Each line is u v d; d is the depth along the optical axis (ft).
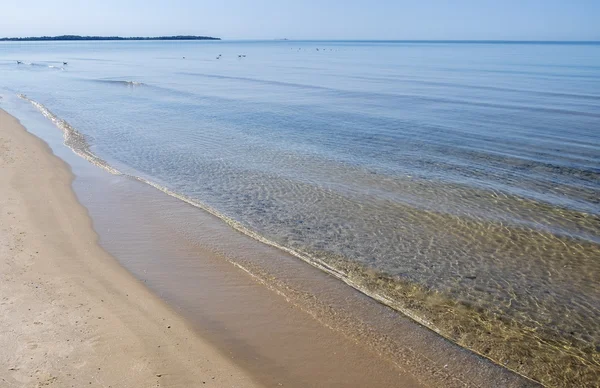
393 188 53.98
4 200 44.60
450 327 28.55
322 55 441.27
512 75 194.90
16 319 25.54
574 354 26.48
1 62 283.79
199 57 392.47
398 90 145.48
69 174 55.67
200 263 35.17
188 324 26.68
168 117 98.07
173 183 55.16
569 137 78.02
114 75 199.62
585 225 44.11
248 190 53.06
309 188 53.83
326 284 32.99
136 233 40.04
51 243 36.14
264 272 34.30
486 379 23.95
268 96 131.95
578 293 32.96
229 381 21.99
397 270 35.63
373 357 25.03
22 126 83.51
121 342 24.13
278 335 26.45
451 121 92.84
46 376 21.11
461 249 39.32
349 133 83.05
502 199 50.60
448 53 471.62
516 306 31.24
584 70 216.54
